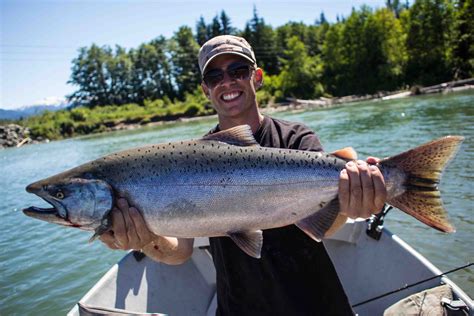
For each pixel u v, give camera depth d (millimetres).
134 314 3414
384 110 31812
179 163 3205
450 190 9828
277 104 63438
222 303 3193
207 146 3262
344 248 5160
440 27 59562
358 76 67562
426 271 4297
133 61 109688
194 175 3180
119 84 110625
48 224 12195
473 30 56312
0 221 13094
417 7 61438
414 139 17312
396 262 4660
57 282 8156
